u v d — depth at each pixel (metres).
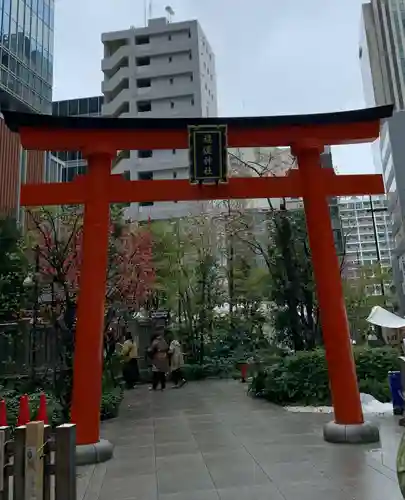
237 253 27.45
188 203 46.25
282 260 17.19
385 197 60.03
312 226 9.33
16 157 28.72
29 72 34.75
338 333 8.86
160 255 26.44
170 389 19.58
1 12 31.69
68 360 12.42
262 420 11.38
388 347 15.45
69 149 9.45
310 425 10.35
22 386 13.00
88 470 7.39
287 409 12.79
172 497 5.98
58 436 4.92
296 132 9.50
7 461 4.98
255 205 36.16
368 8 73.25
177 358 20.94
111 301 16.22
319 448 8.12
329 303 8.98
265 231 23.75
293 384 13.62
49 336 15.94
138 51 60.91
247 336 26.83
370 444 8.23
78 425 8.09
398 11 71.19
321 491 5.90
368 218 62.56
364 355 13.92
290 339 17.27
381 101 69.81
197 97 59.31
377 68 70.94
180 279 27.14
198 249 27.45
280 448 8.33
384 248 61.72
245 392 17.41
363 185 9.45
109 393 13.98
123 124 9.08
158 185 9.30
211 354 26.36
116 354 20.28
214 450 8.52
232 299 27.75
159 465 7.62
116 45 63.66
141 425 11.54
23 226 23.81
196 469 7.29
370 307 29.53
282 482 6.37
